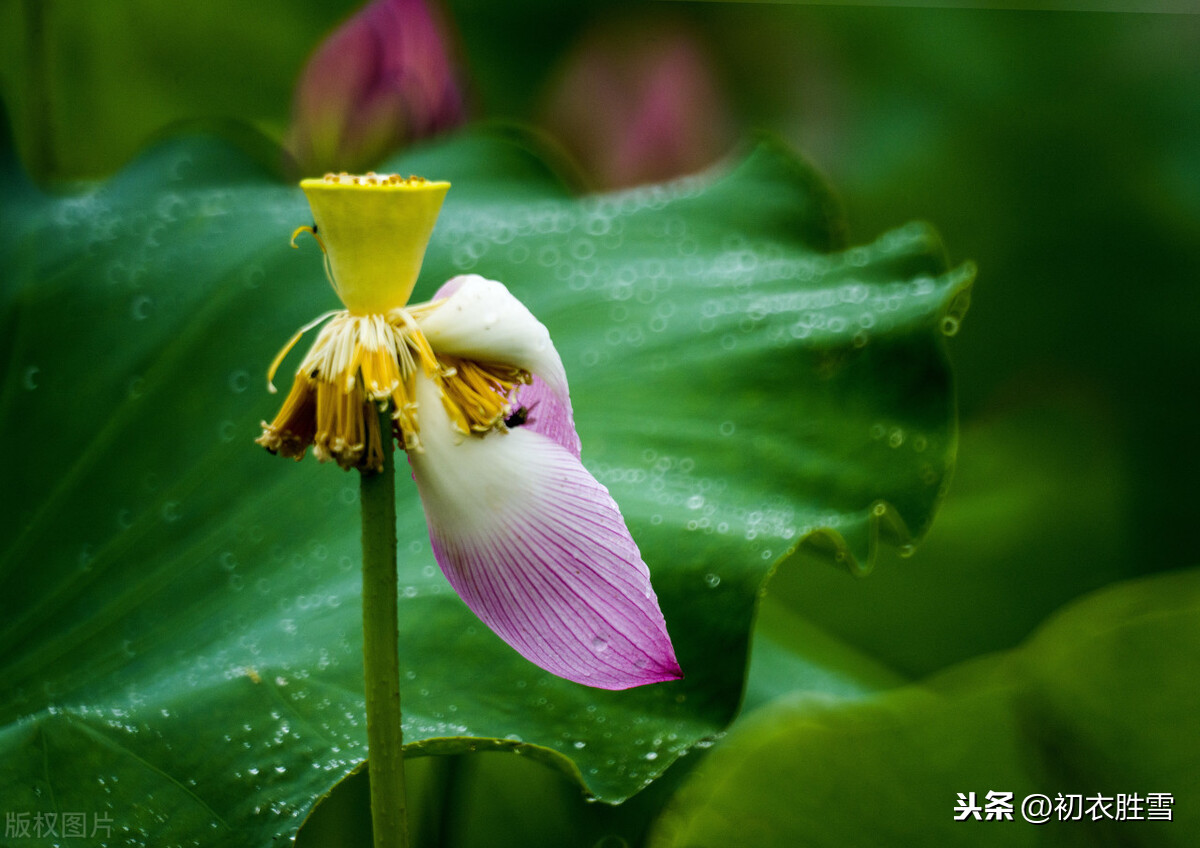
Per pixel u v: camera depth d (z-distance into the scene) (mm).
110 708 963
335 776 921
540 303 1244
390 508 802
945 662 1608
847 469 1016
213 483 1114
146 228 1386
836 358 1087
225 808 917
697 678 944
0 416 1182
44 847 903
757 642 1521
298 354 1212
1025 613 1653
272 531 1057
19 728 954
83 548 1076
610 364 1140
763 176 1459
